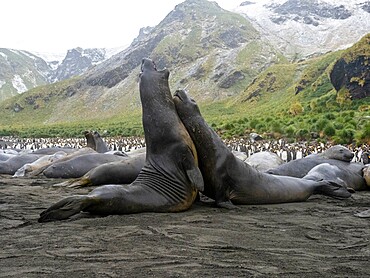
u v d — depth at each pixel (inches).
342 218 232.7
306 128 1450.5
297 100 3282.5
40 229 198.5
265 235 191.9
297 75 4889.3
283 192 280.2
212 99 5585.6
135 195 232.7
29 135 3737.7
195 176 243.1
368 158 682.8
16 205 266.1
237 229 202.4
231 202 266.1
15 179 419.5
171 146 248.4
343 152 372.8
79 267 146.5
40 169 465.4
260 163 450.0
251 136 1581.0
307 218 231.6
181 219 221.1
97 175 349.4
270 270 144.8
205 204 269.7
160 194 240.2
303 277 139.0
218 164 258.2
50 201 281.4
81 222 210.8
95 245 172.1
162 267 146.9
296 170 366.6
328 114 1660.9
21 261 153.2
